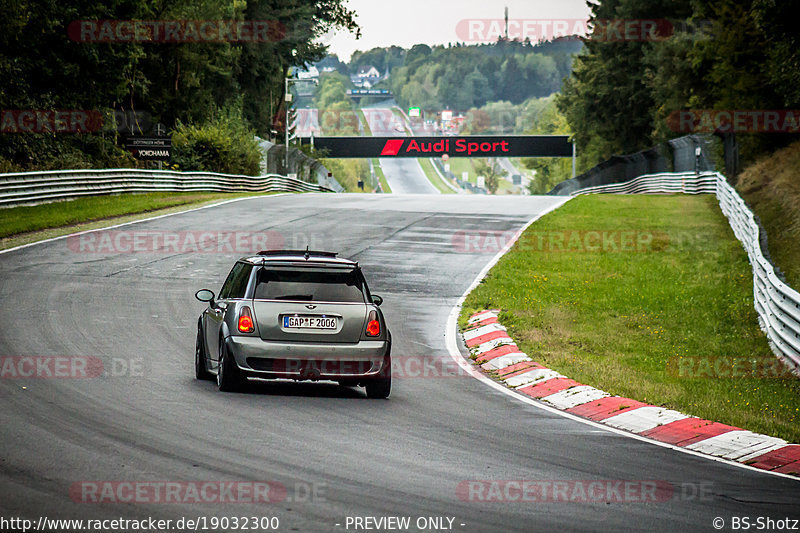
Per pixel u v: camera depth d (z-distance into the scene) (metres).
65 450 27.41
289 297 38.91
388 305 68.12
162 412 33.69
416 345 54.59
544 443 32.44
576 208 142.88
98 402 34.88
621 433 35.09
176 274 75.81
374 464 27.89
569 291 75.44
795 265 81.19
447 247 99.69
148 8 192.62
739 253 93.56
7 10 154.38
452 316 64.69
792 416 39.78
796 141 136.75
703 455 32.25
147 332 52.69
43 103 173.38
